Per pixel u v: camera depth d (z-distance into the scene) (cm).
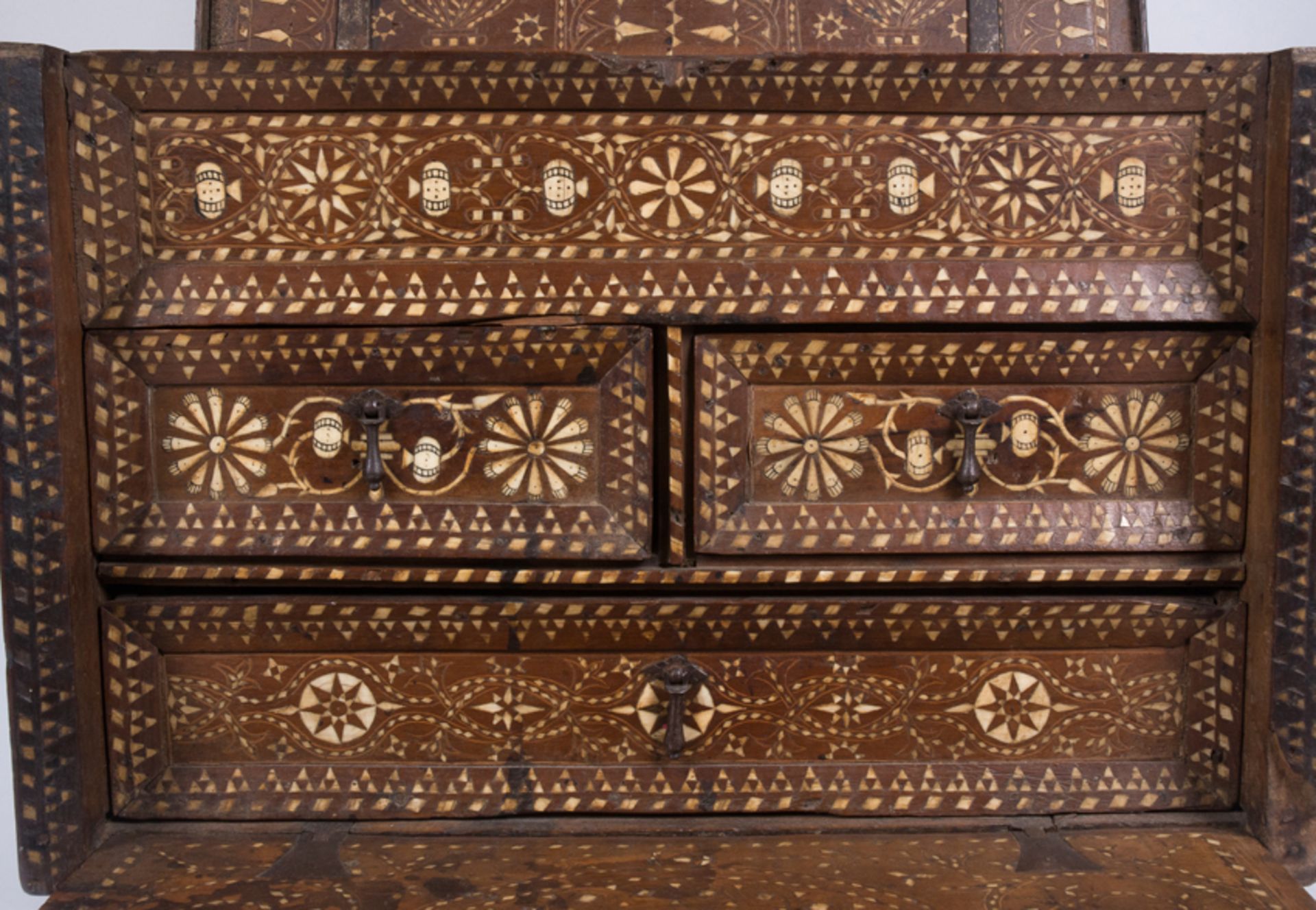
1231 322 139
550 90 135
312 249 139
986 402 141
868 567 142
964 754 147
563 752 146
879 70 135
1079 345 140
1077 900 128
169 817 145
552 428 141
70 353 136
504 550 140
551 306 138
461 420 141
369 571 141
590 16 160
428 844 141
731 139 138
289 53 133
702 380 139
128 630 143
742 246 139
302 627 143
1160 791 147
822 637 144
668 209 138
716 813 146
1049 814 147
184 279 138
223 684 146
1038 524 142
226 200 138
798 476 142
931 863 137
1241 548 143
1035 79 136
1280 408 137
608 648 145
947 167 139
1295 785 140
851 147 138
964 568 142
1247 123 136
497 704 146
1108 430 143
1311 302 134
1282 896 129
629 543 140
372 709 146
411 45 160
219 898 128
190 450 142
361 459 142
